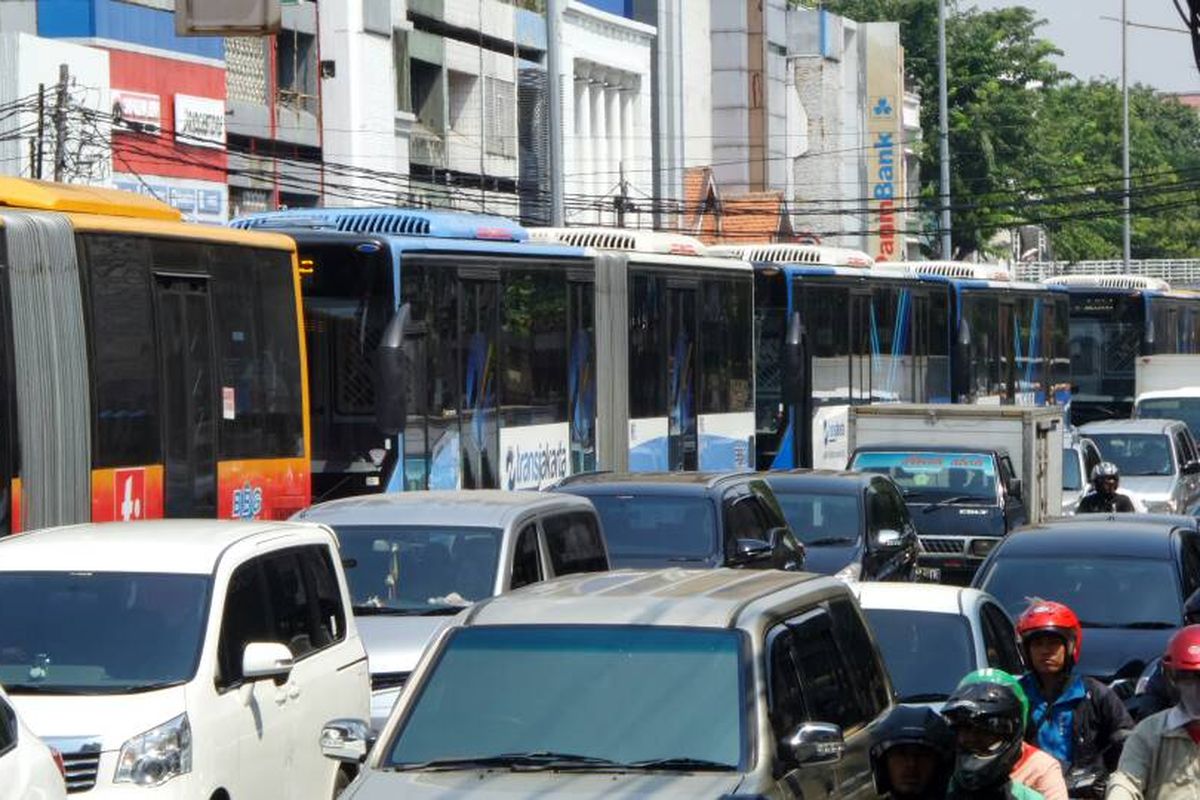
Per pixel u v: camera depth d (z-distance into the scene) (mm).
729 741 8688
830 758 8742
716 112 74000
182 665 11344
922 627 13734
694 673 8938
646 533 18734
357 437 22531
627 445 28219
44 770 9266
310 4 46625
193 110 40000
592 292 27469
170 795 10789
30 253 16594
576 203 60875
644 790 8352
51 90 34344
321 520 15383
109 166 36281
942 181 61688
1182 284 101938
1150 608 16578
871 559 21578
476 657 9156
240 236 19812
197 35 14633
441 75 53000
